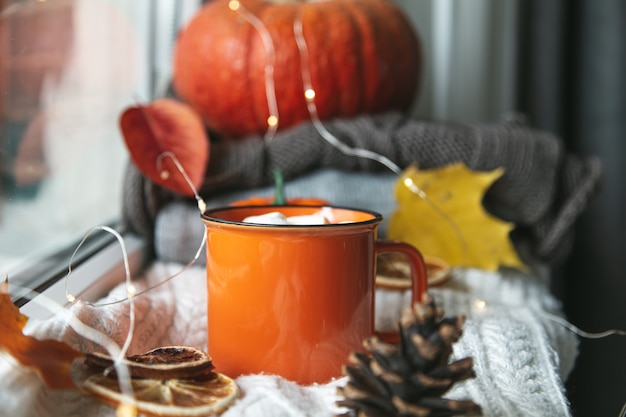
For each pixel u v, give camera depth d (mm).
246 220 456
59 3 689
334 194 646
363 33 712
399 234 635
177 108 610
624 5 1049
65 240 682
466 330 487
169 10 879
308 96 654
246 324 432
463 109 1111
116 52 790
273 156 649
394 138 650
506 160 657
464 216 645
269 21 694
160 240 631
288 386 412
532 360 463
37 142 679
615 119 1064
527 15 1047
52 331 405
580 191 670
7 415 351
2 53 620
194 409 378
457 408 345
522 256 674
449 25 1091
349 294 436
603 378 544
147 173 590
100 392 382
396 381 345
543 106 1051
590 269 1059
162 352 423
